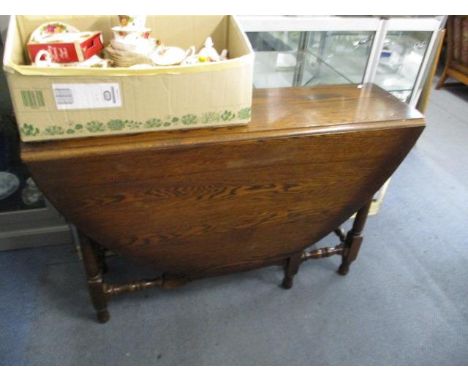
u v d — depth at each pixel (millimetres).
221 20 1140
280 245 1278
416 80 1657
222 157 961
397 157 1151
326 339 1339
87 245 1137
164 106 876
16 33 947
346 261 1524
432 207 1970
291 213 1176
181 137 916
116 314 1377
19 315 1352
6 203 1521
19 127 826
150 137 905
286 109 1099
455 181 2172
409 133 1094
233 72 872
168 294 1459
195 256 1197
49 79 772
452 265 1653
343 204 1215
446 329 1394
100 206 970
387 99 1201
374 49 1420
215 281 1522
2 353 1237
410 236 1787
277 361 1266
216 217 1101
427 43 1514
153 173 942
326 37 1500
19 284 1457
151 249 1126
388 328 1385
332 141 1026
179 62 1016
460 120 2842
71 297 1424
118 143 880
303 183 1101
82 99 814
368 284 1546
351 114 1092
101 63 966
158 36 1143
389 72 1720
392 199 2008
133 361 1242
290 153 1014
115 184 937
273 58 1532
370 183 1189
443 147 2488
